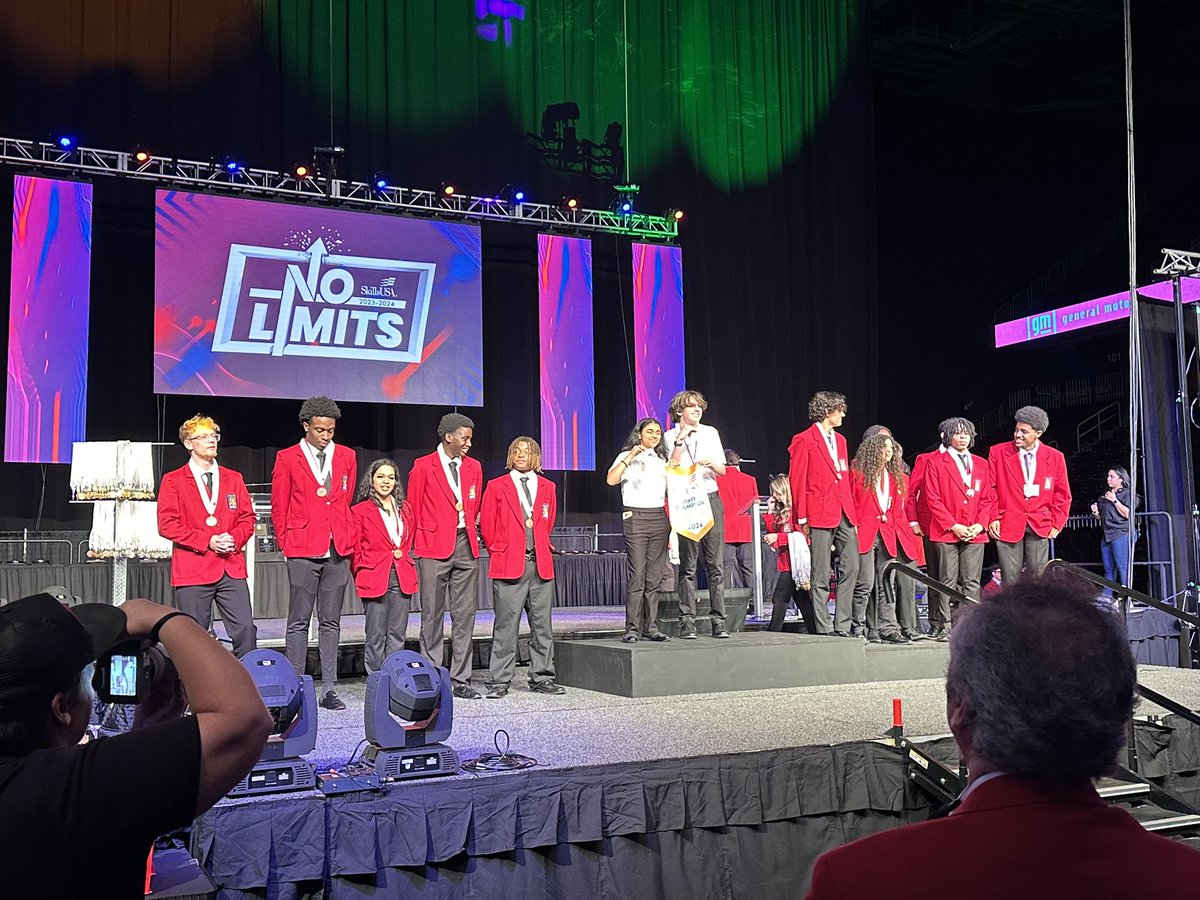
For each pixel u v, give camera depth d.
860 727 4.82
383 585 5.81
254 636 5.36
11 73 10.93
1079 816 1.03
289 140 12.11
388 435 12.54
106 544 6.72
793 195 14.84
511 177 13.22
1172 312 8.47
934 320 17.73
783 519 8.03
